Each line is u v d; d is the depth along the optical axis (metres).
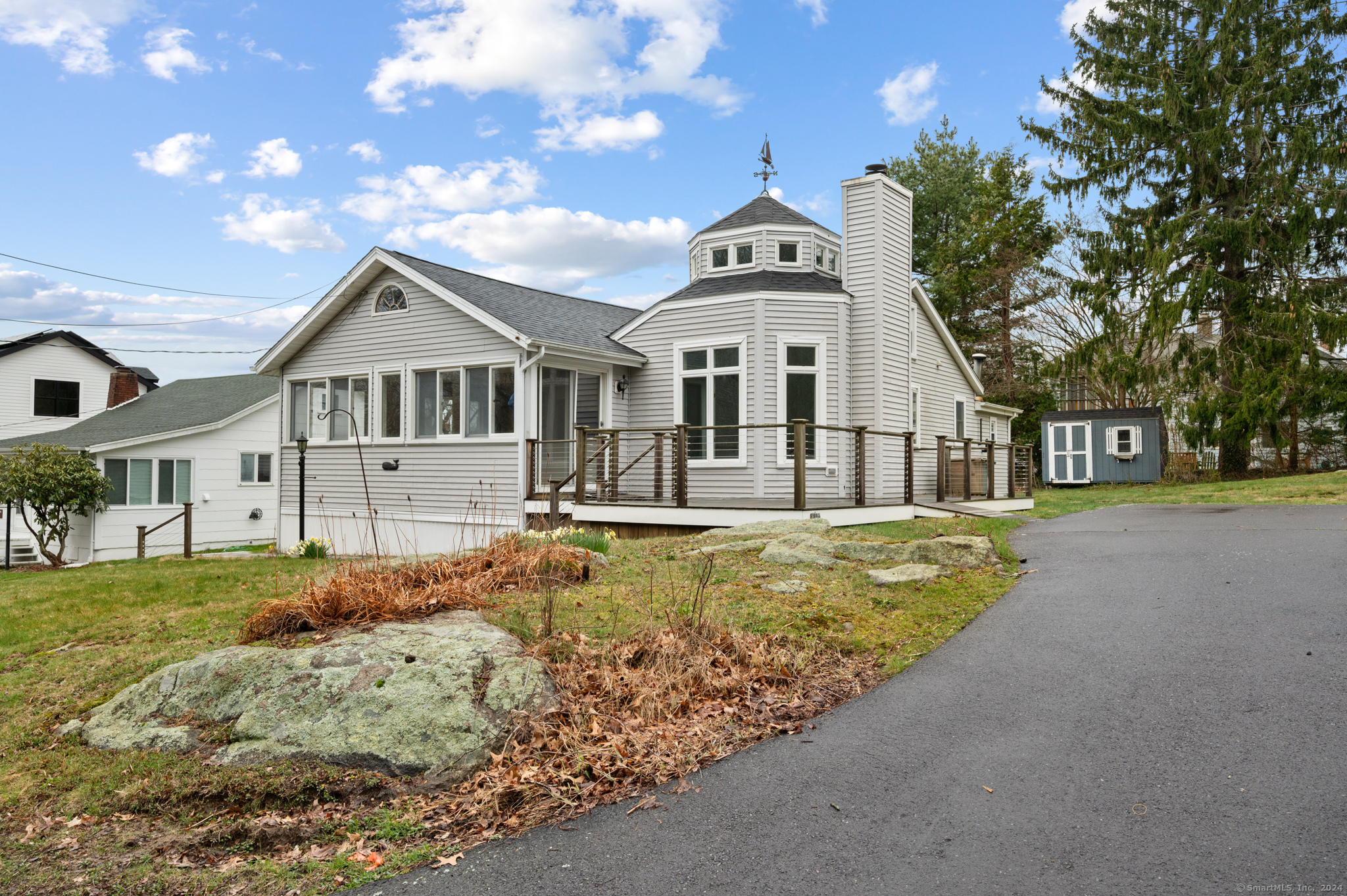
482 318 13.98
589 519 13.08
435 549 14.91
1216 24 24.88
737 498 14.11
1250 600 6.26
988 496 16.98
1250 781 3.43
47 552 18.09
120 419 24.19
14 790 3.94
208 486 22.41
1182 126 24.58
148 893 3.12
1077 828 3.17
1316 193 23.30
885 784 3.68
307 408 17.23
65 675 5.40
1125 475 29.00
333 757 4.00
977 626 6.16
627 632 5.63
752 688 5.01
